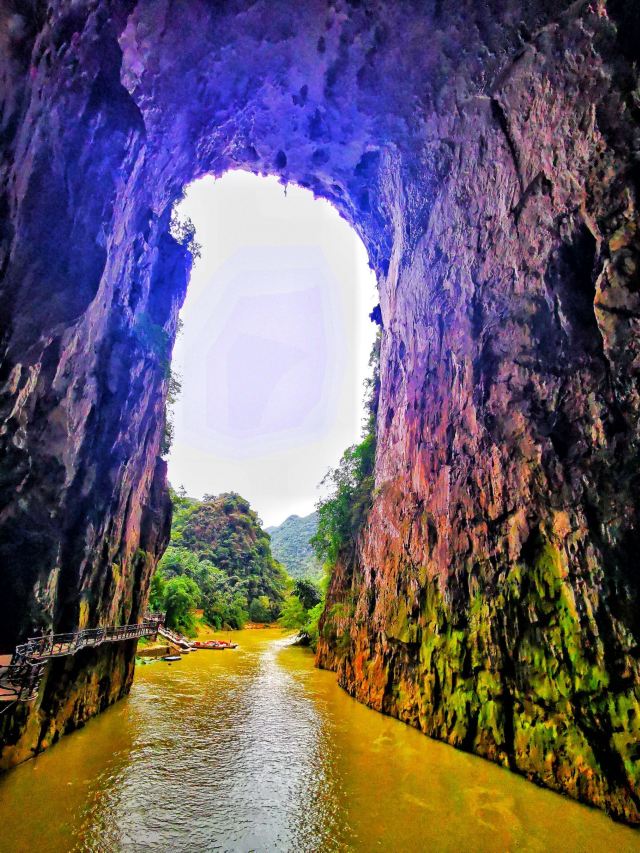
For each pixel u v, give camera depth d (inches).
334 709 666.8
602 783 349.1
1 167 306.0
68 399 456.4
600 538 367.6
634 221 348.8
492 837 320.8
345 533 1046.4
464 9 500.4
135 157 500.7
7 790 358.0
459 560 531.2
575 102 400.5
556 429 415.8
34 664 379.6
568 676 388.2
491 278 519.8
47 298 375.2
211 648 1393.9
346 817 349.4
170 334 911.7
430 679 550.9
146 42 489.1
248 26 575.5
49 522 452.8
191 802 367.9
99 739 495.2
